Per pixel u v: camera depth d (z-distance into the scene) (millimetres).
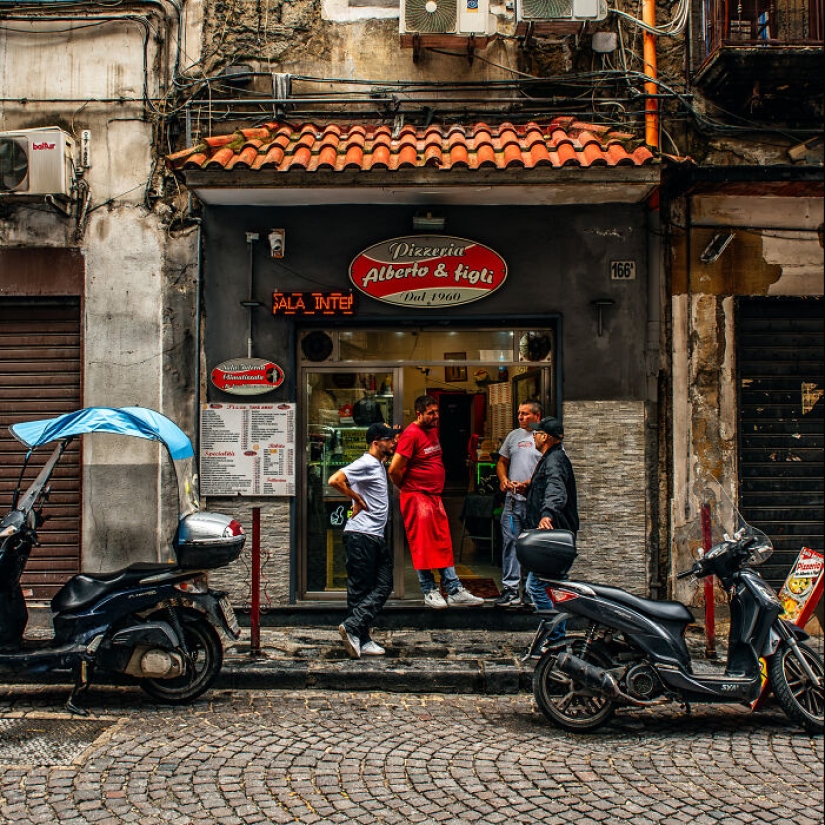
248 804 4027
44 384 8039
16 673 6082
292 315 7625
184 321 7867
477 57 7969
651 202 7652
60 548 7996
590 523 7605
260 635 7172
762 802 4090
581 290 7672
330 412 7891
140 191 7930
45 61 7988
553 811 3979
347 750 4770
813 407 8023
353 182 6984
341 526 7883
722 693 5066
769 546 5359
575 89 7973
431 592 7230
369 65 7988
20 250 7914
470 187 7074
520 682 6051
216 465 7617
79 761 4551
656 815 3939
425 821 3859
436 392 7895
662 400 7879
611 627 5129
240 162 6930
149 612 5535
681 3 7867
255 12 7992
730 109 7930
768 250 7922
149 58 7953
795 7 7816
